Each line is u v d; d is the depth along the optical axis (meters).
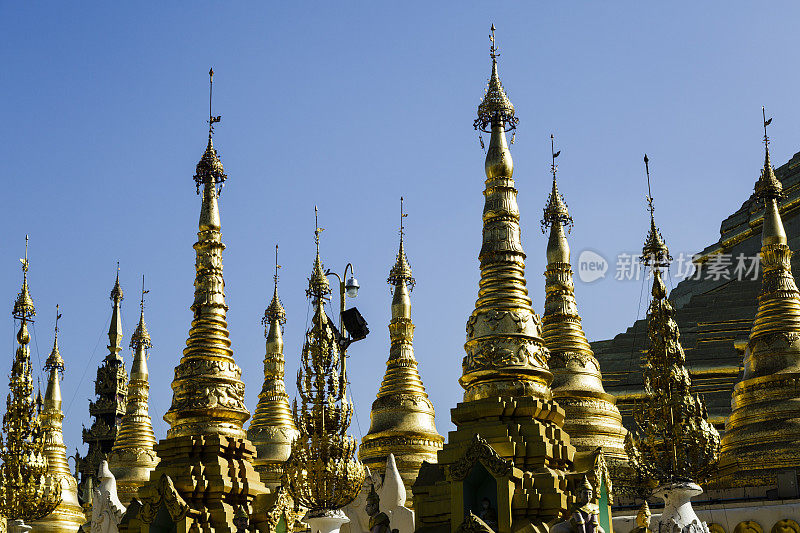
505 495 30.81
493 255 36.44
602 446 44.06
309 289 37.53
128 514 38.38
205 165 43.56
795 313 46.34
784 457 42.41
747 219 71.81
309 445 35.84
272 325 58.62
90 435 72.50
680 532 32.50
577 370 46.34
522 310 35.62
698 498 42.22
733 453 43.84
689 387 34.12
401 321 51.47
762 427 43.66
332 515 35.56
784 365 45.09
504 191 37.34
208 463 38.00
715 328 63.72
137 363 57.78
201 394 40.19
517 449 32.34
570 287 48.75
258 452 54.41
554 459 32.97
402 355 50.75
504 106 38.12
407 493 45.44
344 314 36.94
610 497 34.50
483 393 34.50
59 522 58.19
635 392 60.03
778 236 48.16
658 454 33.22
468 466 31.34
